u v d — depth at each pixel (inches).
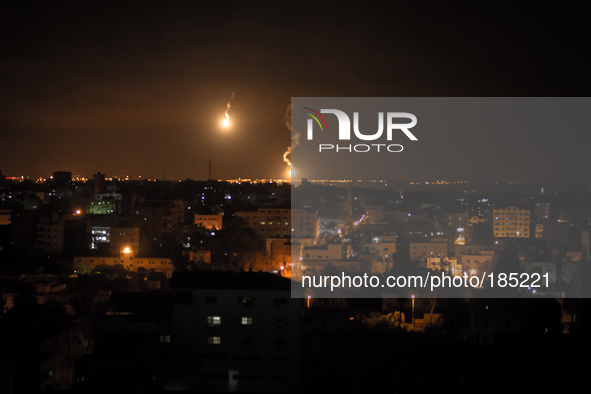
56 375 2018.9
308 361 1769.2
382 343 1879.9
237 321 1706.4
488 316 2038.6
